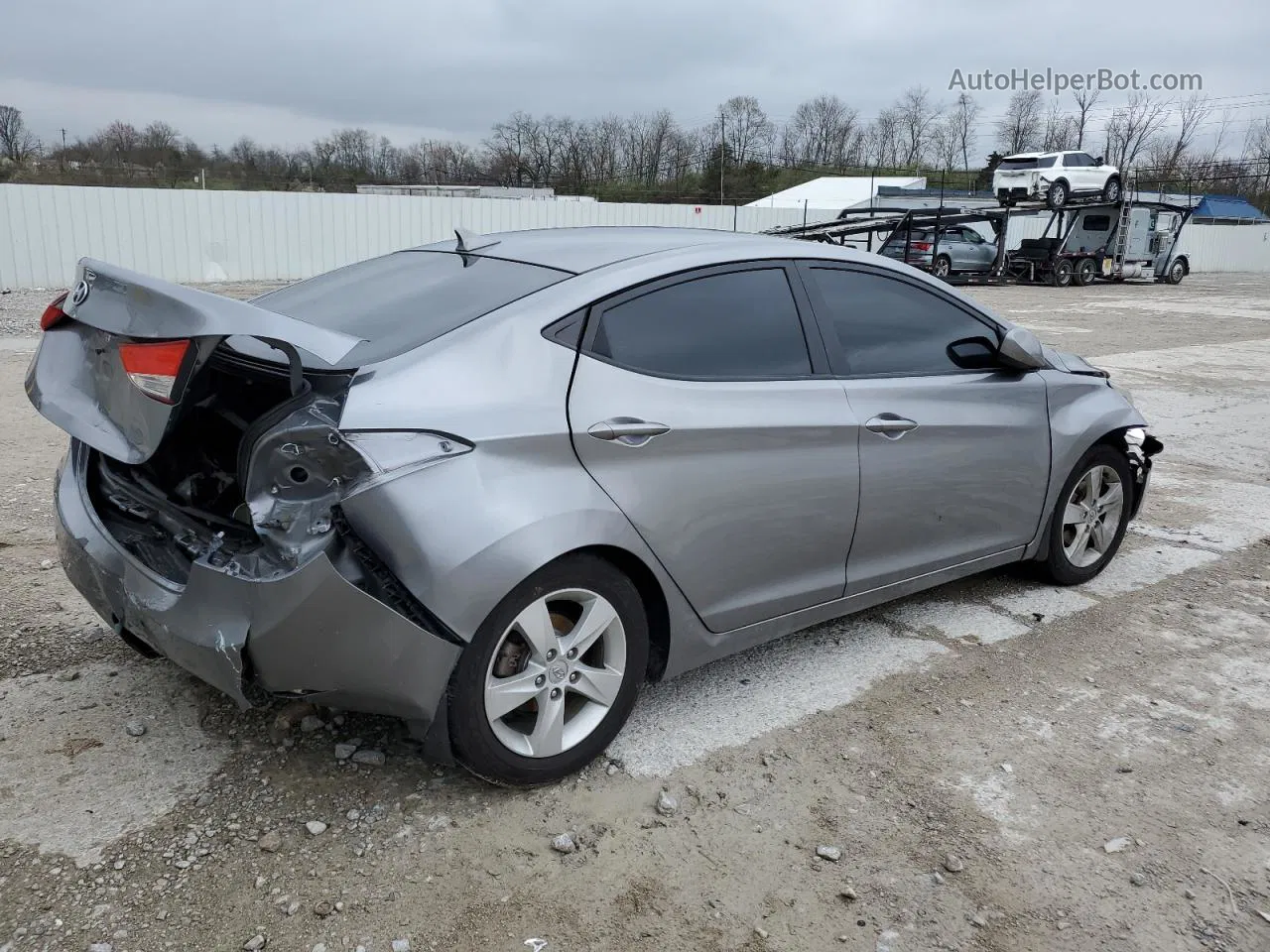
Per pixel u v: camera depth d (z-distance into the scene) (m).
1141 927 2.48
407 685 2.58
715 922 2.45
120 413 2.57
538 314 2.89
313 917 2.40
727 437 3.11
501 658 2.76
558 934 2.38
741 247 3.46
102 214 22.36
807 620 3.59
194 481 2.98
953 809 2.94
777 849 2.73
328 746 3.11
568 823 2.80
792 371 3.40
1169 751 3.30
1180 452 7.89
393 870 2.58
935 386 3.82
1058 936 2.44
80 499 3.04
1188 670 3.91
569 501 2.75
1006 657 3.97
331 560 2.45
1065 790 3.05
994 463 4.05
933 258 27.02
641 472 2.93
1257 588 4.83
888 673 3.80
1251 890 2.63
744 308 3.34
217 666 2.57
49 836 2.64
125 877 2.50
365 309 3.14
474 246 3.62
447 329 2.83
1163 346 15.05
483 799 2.88
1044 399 4.30
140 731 3.14
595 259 3.23
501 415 2.68
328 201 25.38
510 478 2.66
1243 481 6.98
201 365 2.46
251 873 2.54
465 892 2.51
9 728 3.15
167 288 2.52
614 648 2.98
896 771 3.13
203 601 2.60
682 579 3.10
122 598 2.81
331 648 2.50
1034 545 4.45
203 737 3.13
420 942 2.34
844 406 3.47
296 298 3.50
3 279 21.28
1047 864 2.71
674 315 3.16
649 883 2.58
